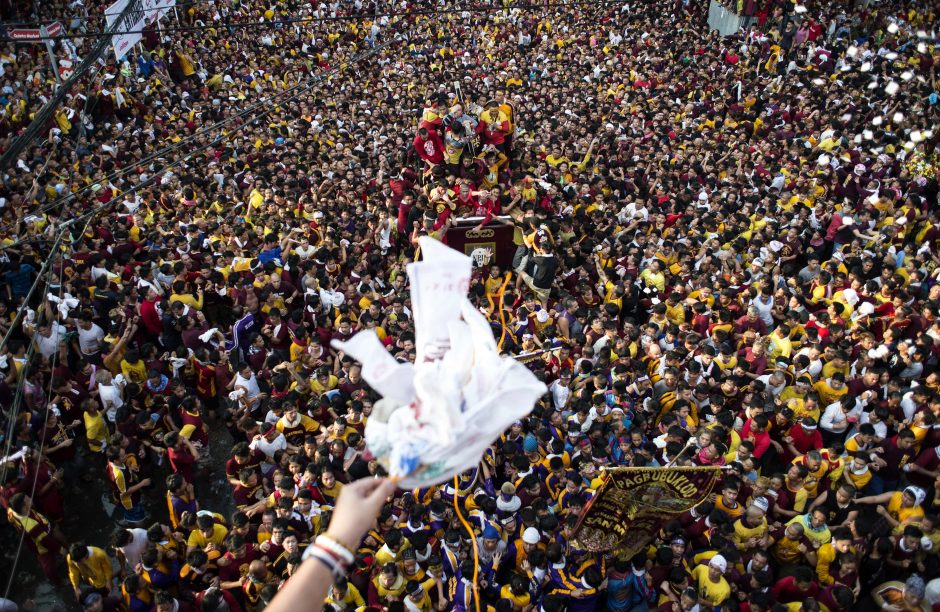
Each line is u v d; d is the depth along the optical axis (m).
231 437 11.78
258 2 31.02
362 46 30.72
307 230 14.38
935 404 9.88
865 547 8.49
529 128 20.56
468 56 29.94
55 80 19.06
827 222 15.56
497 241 13.97
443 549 8.29
